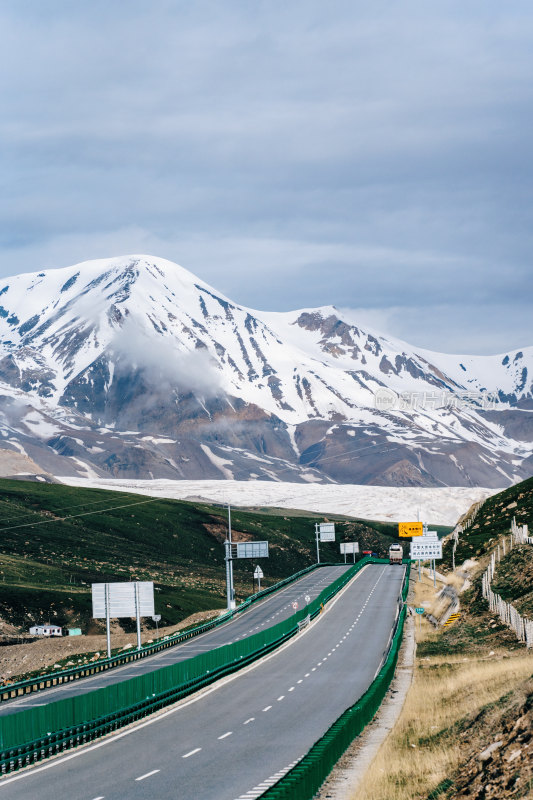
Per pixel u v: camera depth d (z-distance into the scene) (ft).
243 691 212.84
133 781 124.67
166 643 318.65
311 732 157.99
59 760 142.61
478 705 146.00
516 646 241.76
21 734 139.23
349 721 138.21
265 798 88.38
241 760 136.56
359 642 297.74
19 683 231.30
